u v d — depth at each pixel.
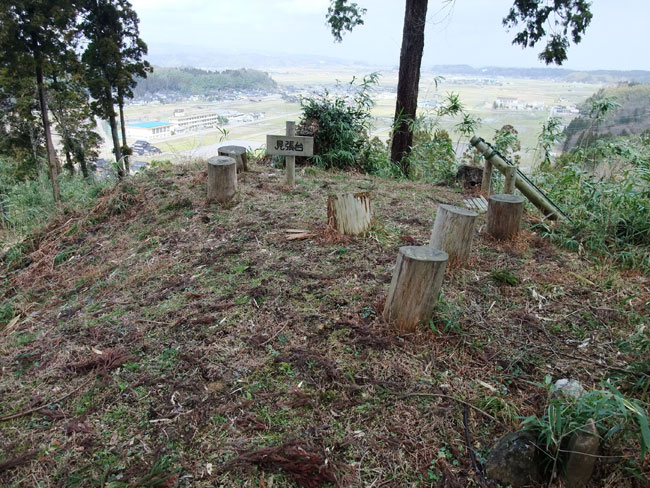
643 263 3.47
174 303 2.97
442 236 3.27
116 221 4.81
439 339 2.45
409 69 7.25
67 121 15.20
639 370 2.18
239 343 2.47
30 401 2.20
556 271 3.35
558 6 6.88
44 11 11.17
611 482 1.65
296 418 1.98
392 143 7.76
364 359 2.30
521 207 3.79
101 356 2.46
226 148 5.93
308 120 7.01
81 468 1.79
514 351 2.41
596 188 4.22
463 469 1.74
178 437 1.91
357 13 8.62
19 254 4.50
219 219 4.28
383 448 1.84
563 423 1.73
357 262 3.29
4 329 3.12
